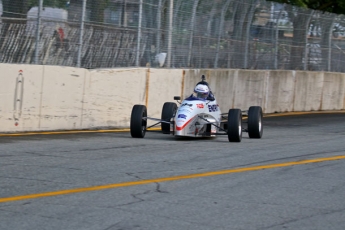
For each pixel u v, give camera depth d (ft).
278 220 51.75
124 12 128.77
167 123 109.19
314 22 194.59
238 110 105.19
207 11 155.53
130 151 88.17
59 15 113.80
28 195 57.62
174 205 55.62
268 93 175.83
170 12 141.79
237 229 48.55
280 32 182.60
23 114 106.73
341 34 207.41
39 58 110.83
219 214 52.95
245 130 112.27
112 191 60.39
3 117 103.65
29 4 108.37
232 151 91.40
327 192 63.87
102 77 120.98
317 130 134.92
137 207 54.34
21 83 105.91
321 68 199.62
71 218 49.98
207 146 96.84
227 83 159.74
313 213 54.65
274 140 109.81
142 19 133.80
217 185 65.36
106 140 101.65
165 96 138.10
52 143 94.89
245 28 170.30
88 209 53.06
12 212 51.44
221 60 162.50
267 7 176.55
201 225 49.29
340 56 208.03
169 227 48.37
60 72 112.47
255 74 170.19
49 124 111.45
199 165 77.36
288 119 162.91
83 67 119.24
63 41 115.03
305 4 220.23
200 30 153.99
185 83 144.77
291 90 183.62
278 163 81.15
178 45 146.30
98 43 122.52
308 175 73.36
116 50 127.13
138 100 130.00
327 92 197.47
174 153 87.35
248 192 62.39
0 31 103.55
